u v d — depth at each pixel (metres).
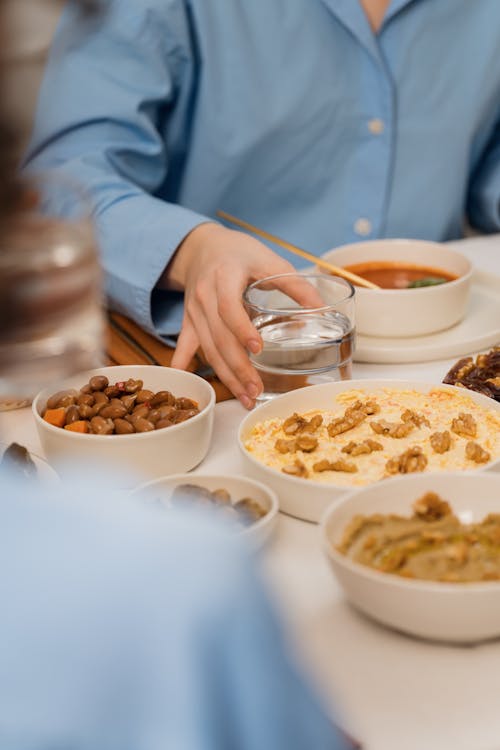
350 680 0.70
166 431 0.96
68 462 0.97
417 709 0.68
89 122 1.57
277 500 0.85
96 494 0.32
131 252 1.32
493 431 0.97
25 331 0.37
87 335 0.40
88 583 0.30
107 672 0.30
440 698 0.69
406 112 1.76
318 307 1.14
